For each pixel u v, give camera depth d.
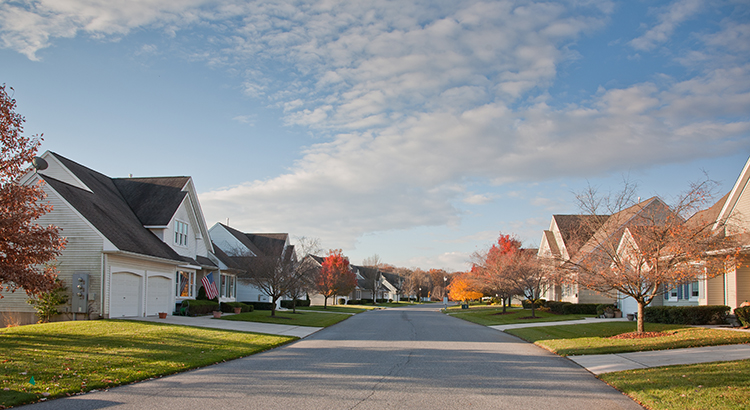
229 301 38.09
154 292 26.03
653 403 8.26
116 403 8.39
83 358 11.92
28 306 21.44
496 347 17.02
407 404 8.41
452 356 14.47
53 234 15.56
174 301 28.25
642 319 18.58
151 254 24.02
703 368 11.01
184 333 17.84
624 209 19.20
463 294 55.81
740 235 17.48
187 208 31.41
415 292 114.25
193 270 32.25
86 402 8.46
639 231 18.22
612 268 18.84
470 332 23.16
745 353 13.19
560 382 10.52
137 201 29.47
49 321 21.00
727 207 20.30
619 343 16.36
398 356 14.37
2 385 9.08
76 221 21.61
